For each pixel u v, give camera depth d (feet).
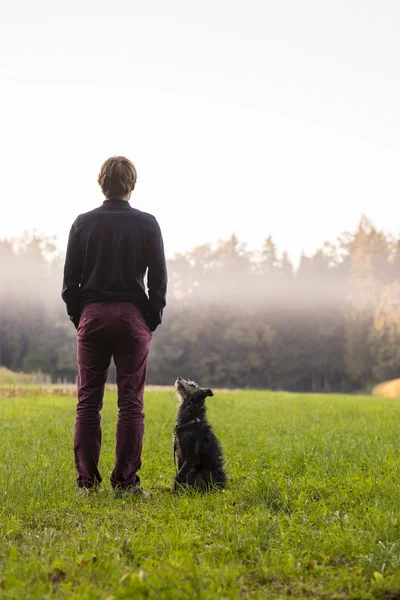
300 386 364.79
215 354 359.25
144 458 28.04
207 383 359.46
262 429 40.96
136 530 15.98
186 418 22.39
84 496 19.26
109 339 20.21
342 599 11.83
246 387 355.36
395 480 21.77
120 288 20.18
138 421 20.26
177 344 362.53
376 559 13.43
